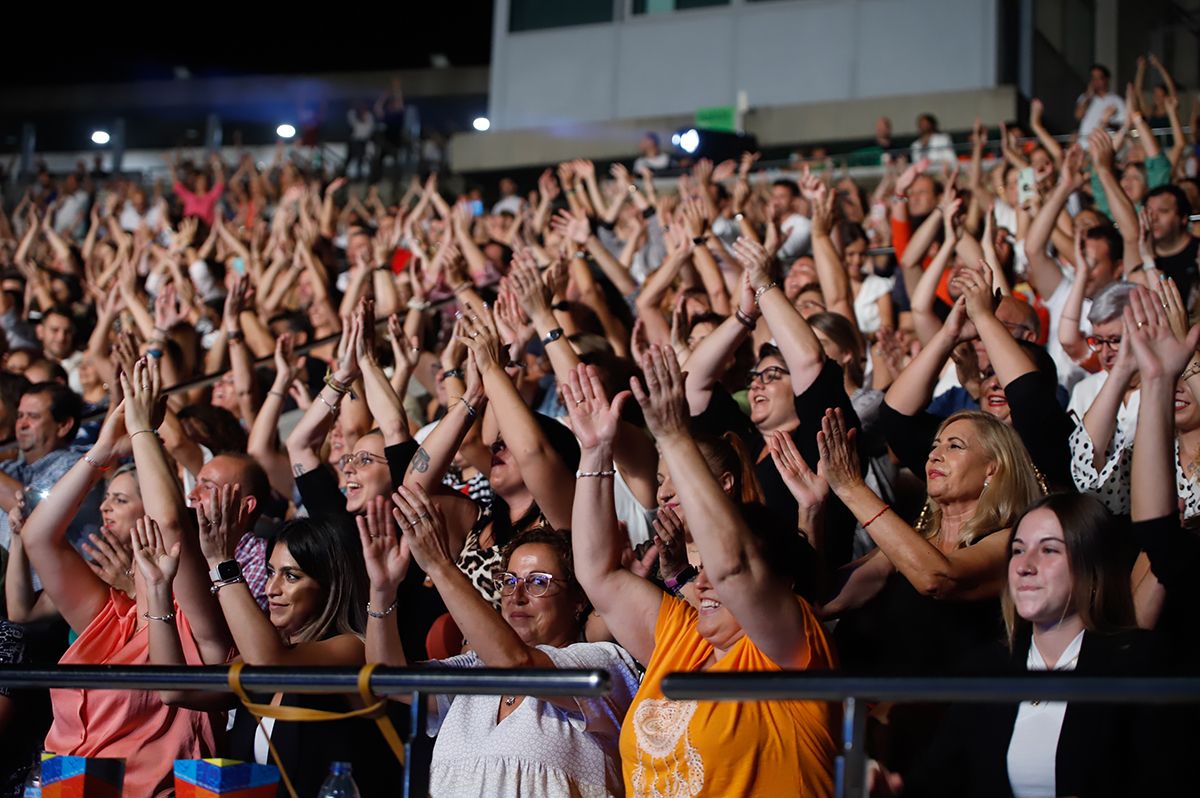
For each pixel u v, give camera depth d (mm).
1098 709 3170
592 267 8898
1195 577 3416
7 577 5516
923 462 4676
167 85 28359
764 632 3338
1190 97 16828
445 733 3838
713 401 5062
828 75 18000
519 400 4621
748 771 3350
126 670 3357
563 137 19109
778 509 4504
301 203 11320
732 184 12359
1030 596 3293
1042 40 18078
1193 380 4414
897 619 3896
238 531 4152
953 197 5953
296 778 3996
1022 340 4777
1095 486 4410
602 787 3762
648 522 4879
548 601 4059
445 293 8508
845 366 5496
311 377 8266
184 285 9609
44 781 3666
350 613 4297
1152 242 5855
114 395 5547
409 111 21016
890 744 3729
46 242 13992
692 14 18844
